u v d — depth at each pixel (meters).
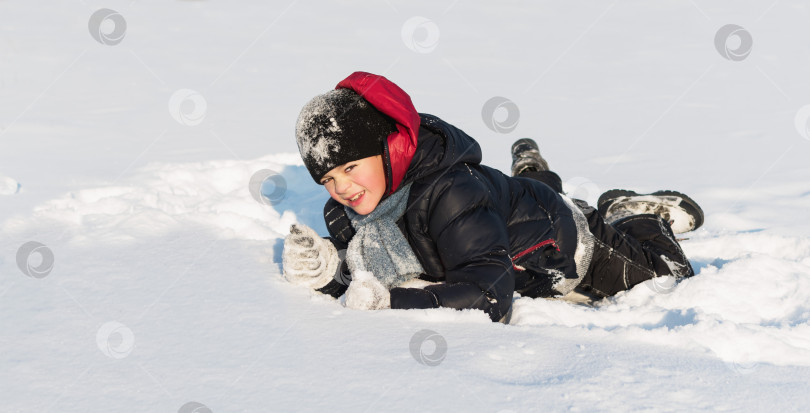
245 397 1.52
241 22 14.42
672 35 12.52
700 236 3.20
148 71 9.41
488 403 1.50
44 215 2.99
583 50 11.09
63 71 9.41
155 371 1.64
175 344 1.79
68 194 3.55
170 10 15.79
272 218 3.46
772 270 2.51
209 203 3.48
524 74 9.05
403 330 1.87
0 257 2.48
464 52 10.88
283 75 9.21
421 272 2.27
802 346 1.95
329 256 2.21
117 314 1.99
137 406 1.49
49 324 1.92
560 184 3.18
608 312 2.18
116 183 3.89
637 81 8.52
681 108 6.80
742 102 7.07
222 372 1.64
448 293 2.05
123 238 2.69
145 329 1.88
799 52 10.21
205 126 6.07
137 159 4.67
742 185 4.16
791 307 2.33
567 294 2.70
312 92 8.03
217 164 4.45
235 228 2.98
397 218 2.24
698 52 10.72
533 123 6.12
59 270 2.36
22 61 10.07
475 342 1.81
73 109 6.85
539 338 1.86
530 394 1.54
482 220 2.15
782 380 1.67
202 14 15.32
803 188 4.08
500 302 2.08
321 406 1.48
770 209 3.70
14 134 5.53
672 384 1.61
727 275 2.46
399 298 2.05
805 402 1.55
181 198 3.54
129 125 6.06
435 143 2.18
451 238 2.13
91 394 1.54
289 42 12.09
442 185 2.15
